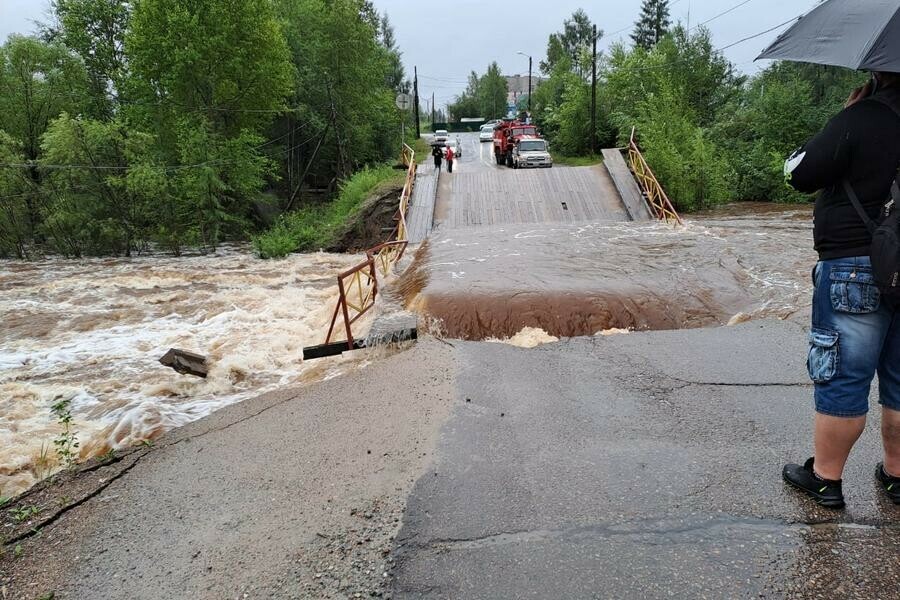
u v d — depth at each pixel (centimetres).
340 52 4241
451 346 647
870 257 271
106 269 2252
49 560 339
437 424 450
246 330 1177
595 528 310
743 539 295
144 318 1373
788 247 1097
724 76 3922
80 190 2800
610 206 1948
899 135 267
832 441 305
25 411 812
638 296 788
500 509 332
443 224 1939
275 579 295
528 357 599
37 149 3528
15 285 1862
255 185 3334
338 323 1009
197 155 3022
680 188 2405
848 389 295
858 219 278
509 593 269
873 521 303
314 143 4369
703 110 3844
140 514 376
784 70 3650
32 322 1366
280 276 1927
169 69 3344
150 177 2755
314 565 301
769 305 758
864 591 258
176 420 655
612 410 460
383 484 370
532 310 768
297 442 453
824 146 280
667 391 491
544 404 478
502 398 495
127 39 3322
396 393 527
